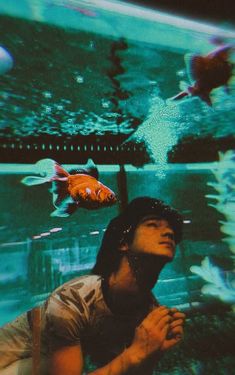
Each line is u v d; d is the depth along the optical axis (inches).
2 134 95.5
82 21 76.5
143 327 56.1
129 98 99.0
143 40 83.7
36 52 80.4
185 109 106.6
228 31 88.9
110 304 58.8
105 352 62.2
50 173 81.6
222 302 94.0
